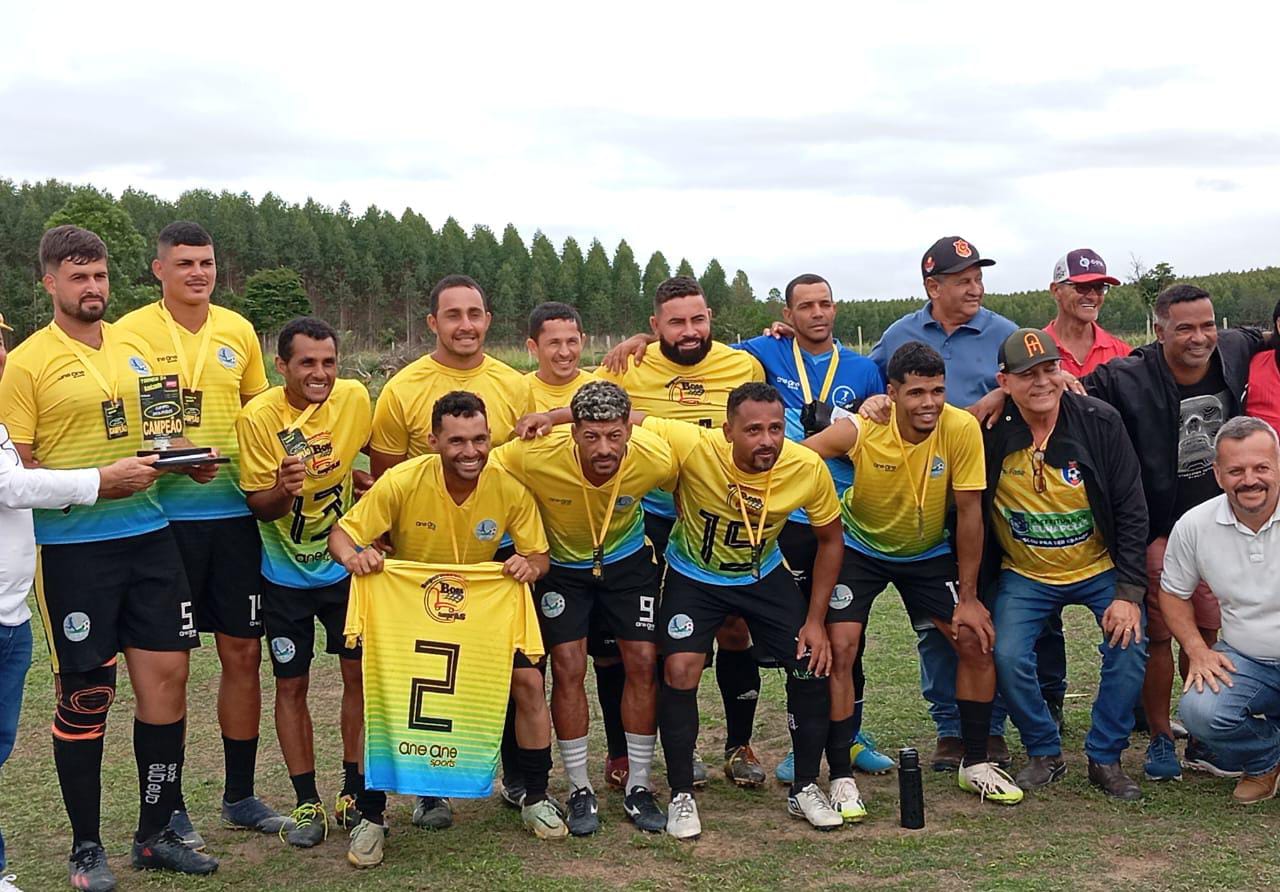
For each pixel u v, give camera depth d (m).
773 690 7.90
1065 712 7.25
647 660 5.63
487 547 5.43
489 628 5.32
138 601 5.10
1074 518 5.78
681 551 5.68
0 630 4.62
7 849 5.35
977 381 6.65
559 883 4.85
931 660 6.38
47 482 4.56
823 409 6.34
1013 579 5.98
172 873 5.03
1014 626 5.86
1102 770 5.88
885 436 5.70
